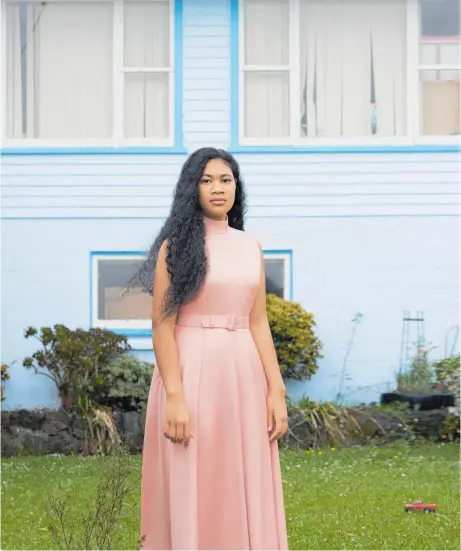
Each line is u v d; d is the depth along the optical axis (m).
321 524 6.80
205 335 4.51
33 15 11.36
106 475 4.48
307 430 9.93
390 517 6.99
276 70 11.27
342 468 8.84
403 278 11.05
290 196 11.06
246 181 11.08
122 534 6.42
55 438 9.80
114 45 11.26
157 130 11.34
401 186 11.05
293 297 11.03
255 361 4.58
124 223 11.08
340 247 11.07
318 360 10.98
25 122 11.31
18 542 6.28
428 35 11.40
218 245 4.59
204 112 11.15
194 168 4.59
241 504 4.45
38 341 10.97
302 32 11.41
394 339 11.02
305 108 11.37
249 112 11.33
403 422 10.05
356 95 11.38
